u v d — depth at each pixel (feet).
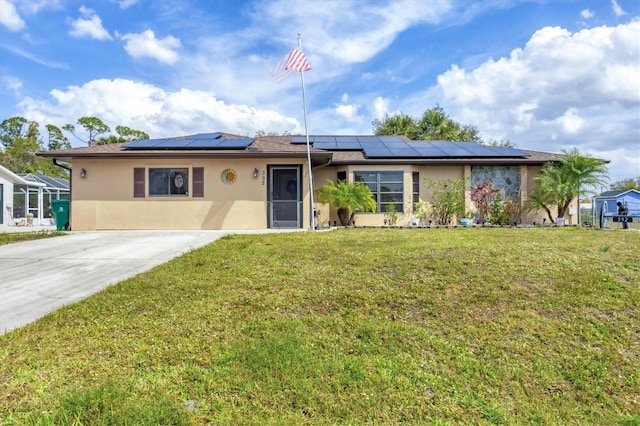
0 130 148.05
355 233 34.17
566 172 48.14
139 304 15.35
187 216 44.52
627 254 21.63
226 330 12.97
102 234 38.60
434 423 8.87
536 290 16.17
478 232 35.29
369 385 10.13
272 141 56.90
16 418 8.29
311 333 12.86
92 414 8.39
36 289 18.45
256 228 44.65
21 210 71.51
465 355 11.74
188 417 8.54
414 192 51.01
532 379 10.71
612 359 11.64
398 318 14.05
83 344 11.93
